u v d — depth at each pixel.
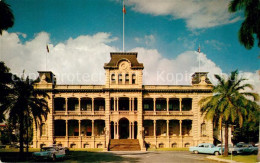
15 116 42.16
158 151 59.03
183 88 72.56
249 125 69.00
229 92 43.41
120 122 74.06
